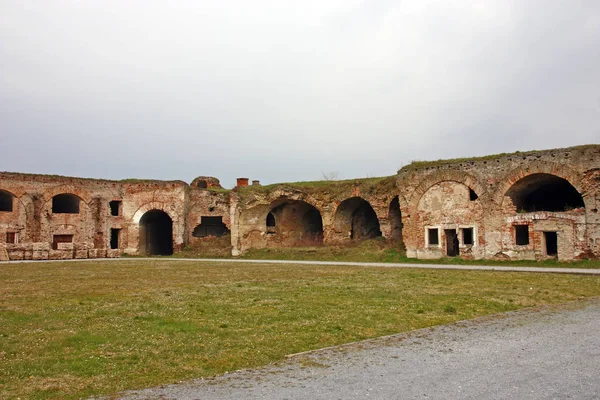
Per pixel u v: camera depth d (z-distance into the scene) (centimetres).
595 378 676
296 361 786
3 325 1061
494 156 2889
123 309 1259
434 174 3138
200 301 1380
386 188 3594
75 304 1355
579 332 954
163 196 4284
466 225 2977
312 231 4444
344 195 3806
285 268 2586
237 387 661
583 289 1551
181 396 628
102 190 4225
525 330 980
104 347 873
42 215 3938
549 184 2908
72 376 714
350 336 950
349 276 2072
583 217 2508
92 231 4131
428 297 1415
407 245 3228
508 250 2778
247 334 966
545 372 705
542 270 2206
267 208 4197
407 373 712
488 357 788
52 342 903
